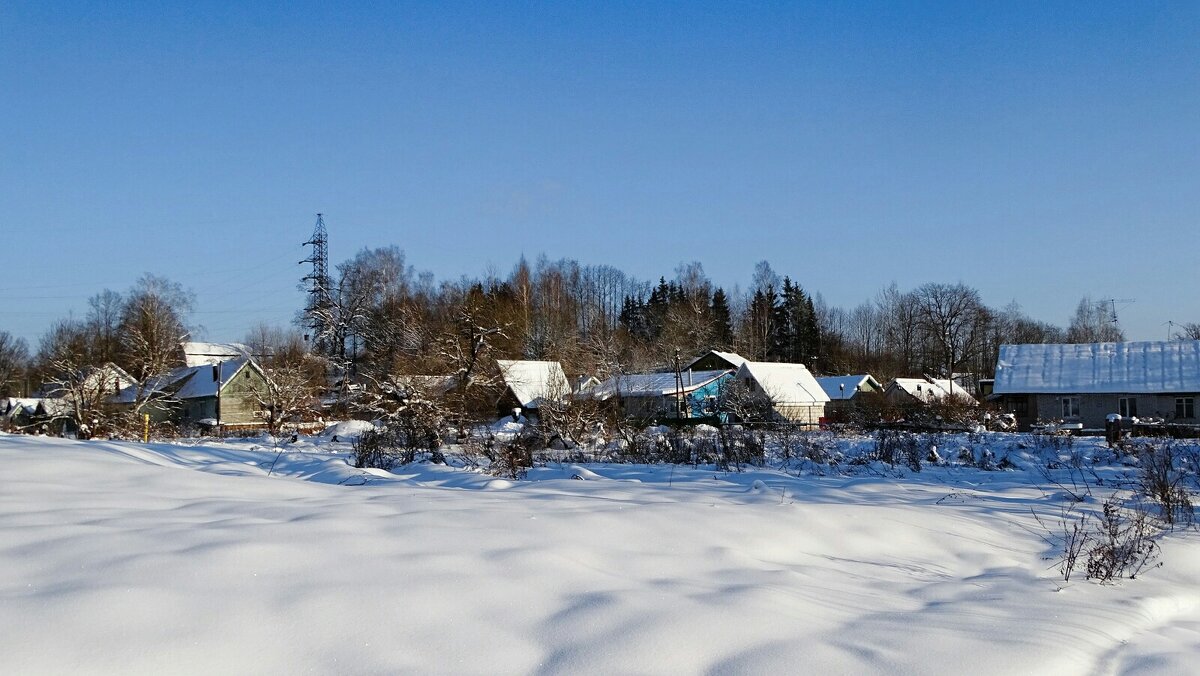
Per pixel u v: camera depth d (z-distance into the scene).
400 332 33.91
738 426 31.86
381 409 28.27
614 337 50.09
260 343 63.38
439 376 30.20
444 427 25.41
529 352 52.59
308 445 25.91
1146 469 12.97
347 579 4.89
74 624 3.92
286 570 4.97
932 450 19.31
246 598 4.44
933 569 7.37
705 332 71.50
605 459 20.48
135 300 48.56
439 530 6.30
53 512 6.37
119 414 37.06
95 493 7.54
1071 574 7.47
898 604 5.94
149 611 4.15
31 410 56.47
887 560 7.45
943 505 10.38
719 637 4.54
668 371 58.44
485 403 35.97
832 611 5.40
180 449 17.64
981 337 83.56
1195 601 6.79
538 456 20.12
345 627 4.23
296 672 3.76
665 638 4.43
